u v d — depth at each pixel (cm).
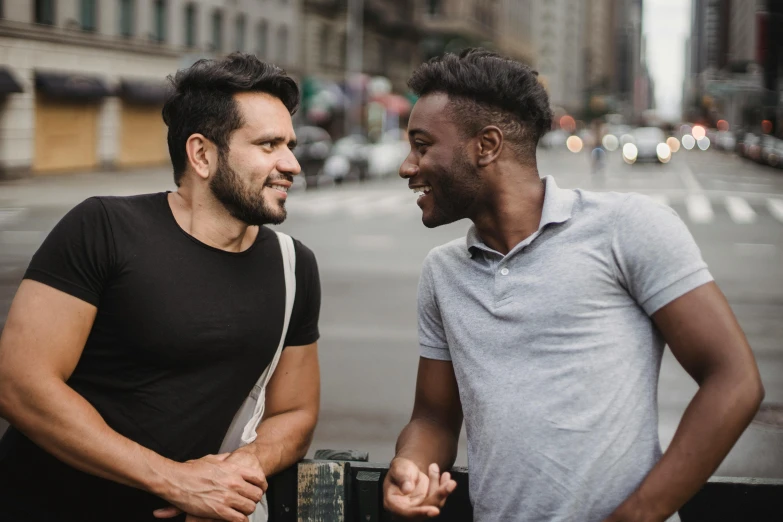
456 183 178
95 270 186
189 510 183
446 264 187
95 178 2680
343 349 695
